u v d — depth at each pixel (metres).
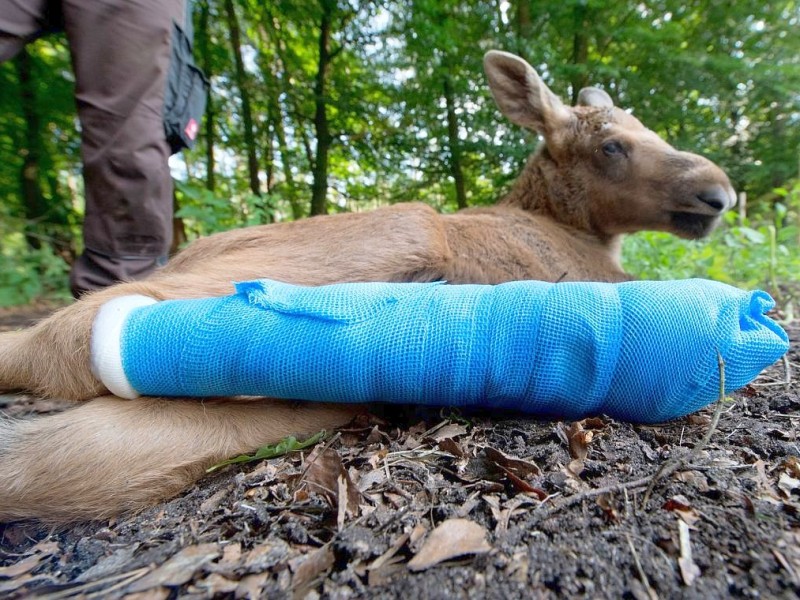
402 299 0.35
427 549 0.24
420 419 0.38
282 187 2.75
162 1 0.61
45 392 0.40
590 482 0.28
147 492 0.33
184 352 0.34
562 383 0.33
